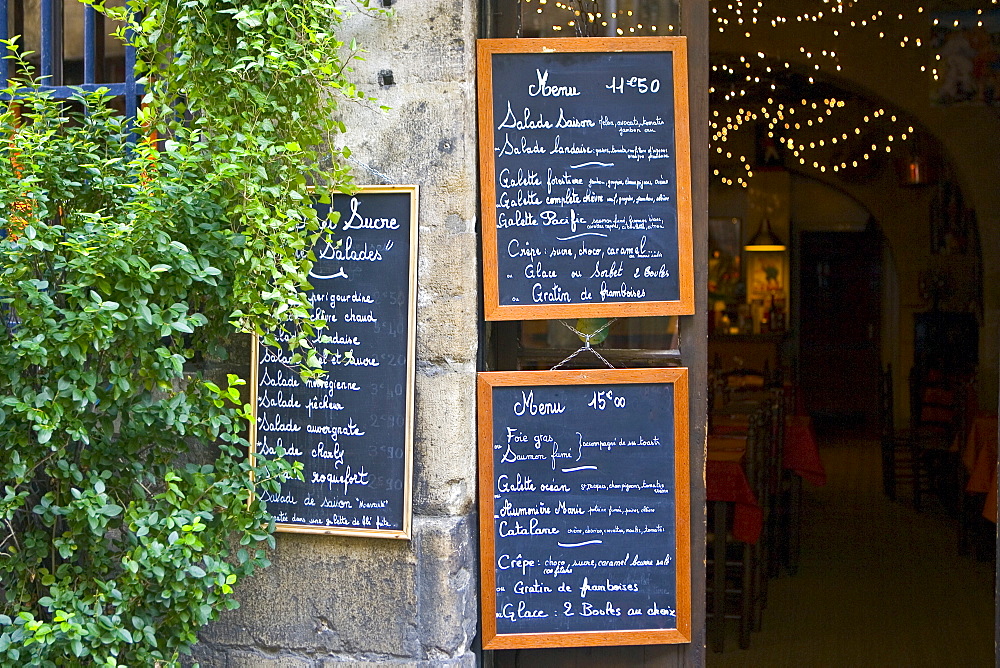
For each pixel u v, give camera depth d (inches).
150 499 115.9
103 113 111.7
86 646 98.4
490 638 123.0
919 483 316.8
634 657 126.7
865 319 505.0
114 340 98.7
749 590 195.3
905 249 457.4
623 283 122.3
